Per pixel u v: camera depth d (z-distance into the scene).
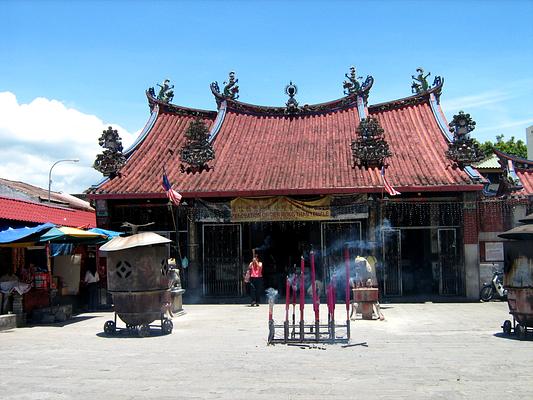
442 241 25.25
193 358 11.72
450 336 14.83
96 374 10.12
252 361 11.23
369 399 7.95
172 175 26.33
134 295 15.58
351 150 27.30
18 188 30.36
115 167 26.33
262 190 24.27
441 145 27.33
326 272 25.50
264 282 27.70
